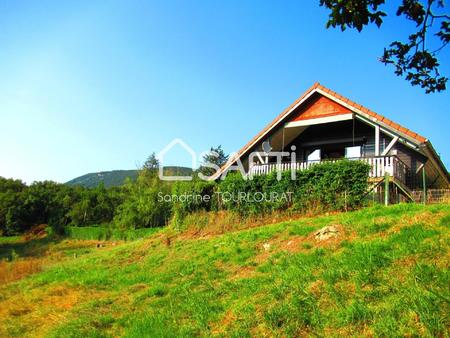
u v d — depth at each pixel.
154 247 15.20
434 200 15.23
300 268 6.75
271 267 7.74
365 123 17.91
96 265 14.42
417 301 4.33
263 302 5.78
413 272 5.01
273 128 18.84
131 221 33.81
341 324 4.50
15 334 7.72
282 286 6.05
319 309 4.99
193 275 9.23
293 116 18.52
